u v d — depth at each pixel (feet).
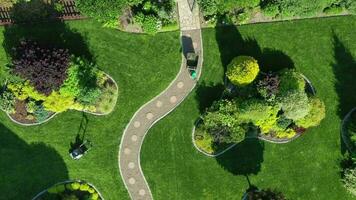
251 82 204.13
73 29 211.20
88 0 196.85
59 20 211.00
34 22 210.79
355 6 203.92
